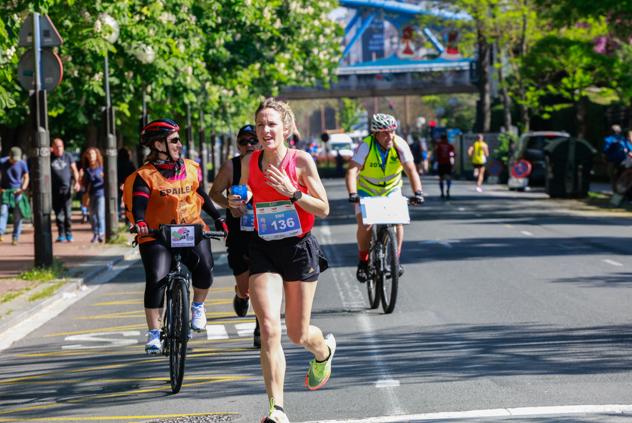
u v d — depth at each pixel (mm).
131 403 16234
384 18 195750
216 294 28984
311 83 90125
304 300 13992
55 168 46938
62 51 43469
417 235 43844
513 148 96438
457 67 187375
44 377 18734
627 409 14477
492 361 18109
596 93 106438
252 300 13766
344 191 91250
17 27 31219
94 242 46562
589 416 14164
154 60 48281
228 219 19719
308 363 18797
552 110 107250
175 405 15945
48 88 33938
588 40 85438
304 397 16047
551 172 69812
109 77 48531
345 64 197250
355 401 15609
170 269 17750
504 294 26281
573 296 25656
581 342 19562
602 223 48812
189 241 17484
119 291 30734
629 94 78438
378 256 24359
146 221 17875
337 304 25891
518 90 103312
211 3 57875
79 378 18438
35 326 24906
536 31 97438
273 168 13516
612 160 63281
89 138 75062
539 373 16969
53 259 34812
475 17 99938
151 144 17781
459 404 15117
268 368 13500
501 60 102625
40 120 33906
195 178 17984
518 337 20312
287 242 13812
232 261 19922
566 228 46031
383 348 19812
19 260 38750
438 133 157125
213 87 67312
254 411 15320
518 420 14094
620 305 24062
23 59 33844
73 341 22531
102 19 41219
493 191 82875
